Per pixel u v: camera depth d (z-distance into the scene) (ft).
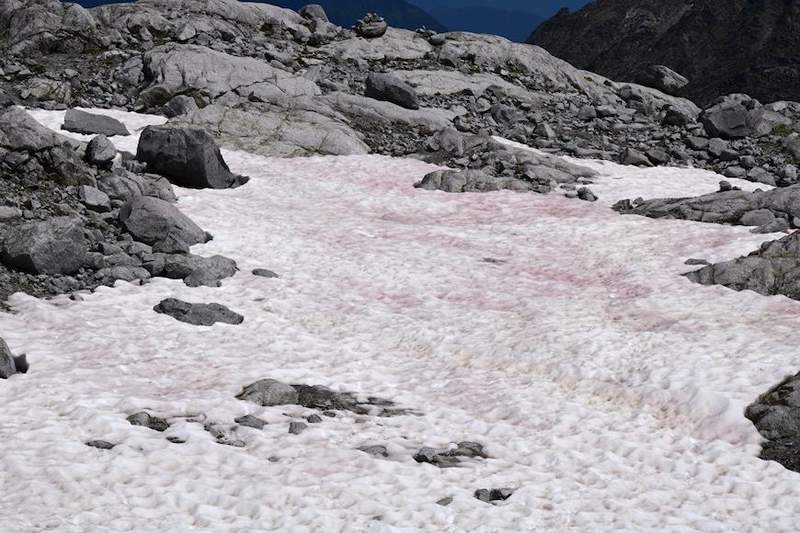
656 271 92.58
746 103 188.14
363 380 68.23
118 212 99.50
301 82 162.40
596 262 97.60
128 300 80.48
